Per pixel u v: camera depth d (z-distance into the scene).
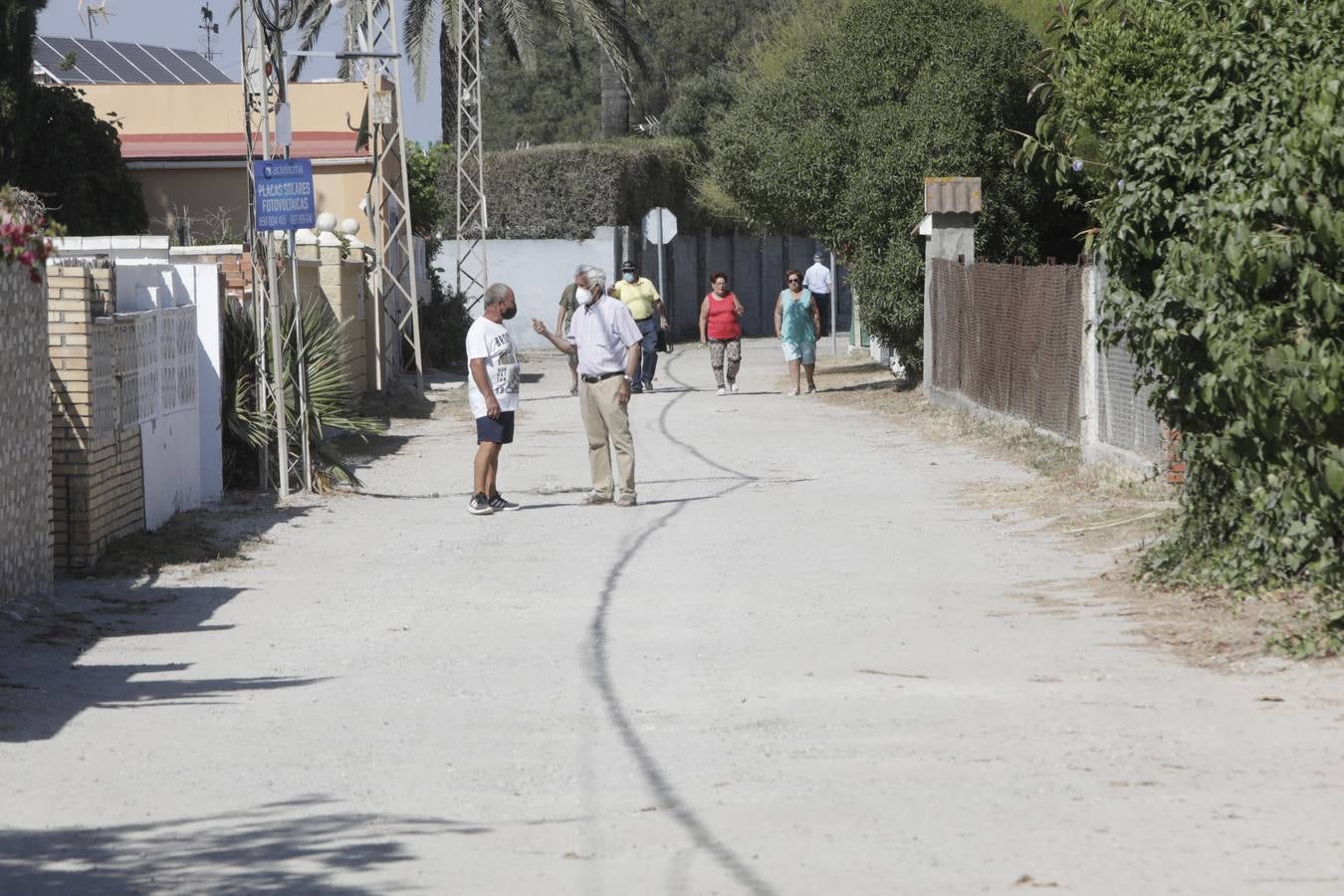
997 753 15.60
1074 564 26.95
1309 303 19.83
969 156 62.53
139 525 31.66
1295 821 12.99
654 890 11.81
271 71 40.41
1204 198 22.52
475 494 35.78
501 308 35.84
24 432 25.31
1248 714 16.72
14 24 53.06
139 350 31.70
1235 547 23.11
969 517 33.09
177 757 16.38
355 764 16.02
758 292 143.12
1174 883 11.60
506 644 22.17
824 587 25.77
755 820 13.60
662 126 149.50
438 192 113.81
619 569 28.20
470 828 13.65
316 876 12.31
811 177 66.69
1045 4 68.19
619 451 36.62
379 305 67.06
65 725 17.83
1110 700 17.66
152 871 12.52
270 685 19.92
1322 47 22.20
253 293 39.25
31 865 12.73
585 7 102.12
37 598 25.47
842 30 67.94
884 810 13.74
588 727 17.39
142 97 80.25
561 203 112.69
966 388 53.75
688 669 20.19
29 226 21.44
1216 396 21.38
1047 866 12.09
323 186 74.81
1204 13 25.38
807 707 17.92
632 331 36.50
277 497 38.44
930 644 21.14
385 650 21.98
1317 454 19.66
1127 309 23.81
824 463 43.56
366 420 43.97
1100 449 37.22
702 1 157.62
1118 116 36.62
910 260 62.69
